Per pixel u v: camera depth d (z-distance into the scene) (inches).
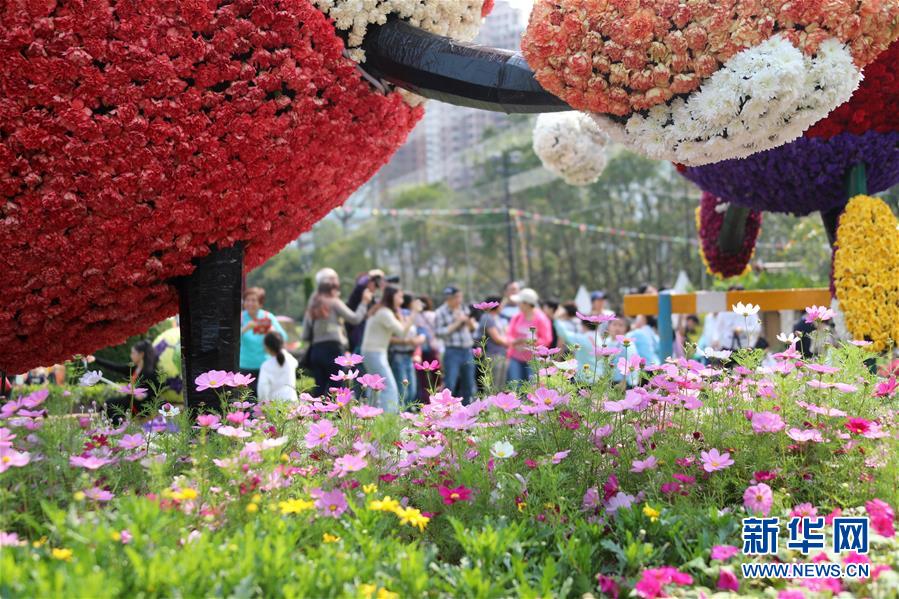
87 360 171.5
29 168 129.9
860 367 139.7
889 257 193.2
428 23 160.7
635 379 161.3
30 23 127.0
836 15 131.0
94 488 103.0
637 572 99.8
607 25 137.4
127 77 133.6
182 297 153.0
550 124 257.6
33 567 81.6
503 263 2009.1
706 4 133.3
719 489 118.9
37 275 136.6
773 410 136.6
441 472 122.6
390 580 87.0
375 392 155.3
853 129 194.1
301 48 147.9
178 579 77.5
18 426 124.3
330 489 117.5
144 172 136.5
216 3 140.5
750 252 295.1
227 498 105.7
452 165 2322.8
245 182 147.0
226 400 146.8
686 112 137.6
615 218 1860.2
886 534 102.0
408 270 2316.7
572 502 115.3
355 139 158.9
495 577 94.3
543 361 151.6
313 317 273.3
